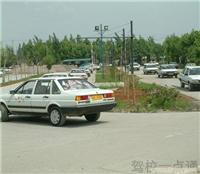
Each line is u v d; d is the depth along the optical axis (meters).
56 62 120.81
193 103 21.08
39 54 103.69
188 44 87.50
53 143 11.67
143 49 114.50
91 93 14.98
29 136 13.03
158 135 12.41
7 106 16.70
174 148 10.50
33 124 15.84
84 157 9.75
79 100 14.62
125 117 17.02
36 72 98.19
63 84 15.32
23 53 97.50
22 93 16.39
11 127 15.18
